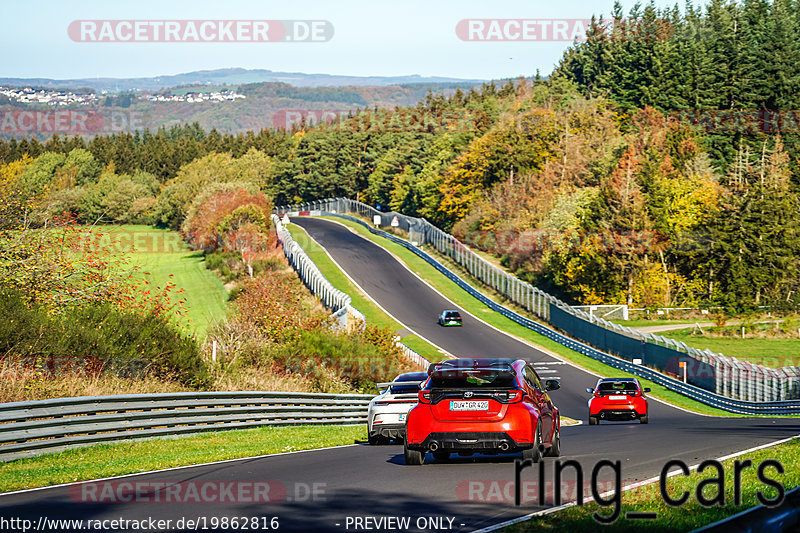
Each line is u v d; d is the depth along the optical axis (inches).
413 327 6171.3
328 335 3587.6
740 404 3890.3
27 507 855.1
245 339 3174.2
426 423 1171.3
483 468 1153.4
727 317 7377.0
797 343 6515.8
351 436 1968.5
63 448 1504.7
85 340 2119.8
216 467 1216.2
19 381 1863.9
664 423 2600.9
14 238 2492.6
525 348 5600.4
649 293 7731.3
